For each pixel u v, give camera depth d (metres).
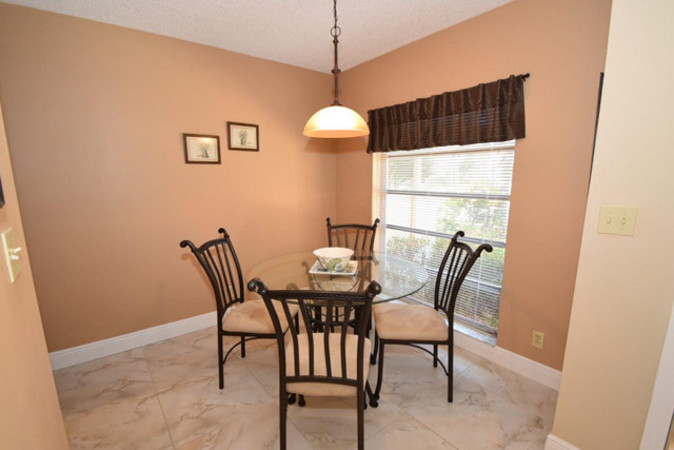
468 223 2.42
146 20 2.17
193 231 2.71
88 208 2.26
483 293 2.40
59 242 2.18
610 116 1.21
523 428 1.70
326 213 3.53
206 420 1.77
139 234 2.47
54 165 2.12
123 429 1.71
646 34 1.11
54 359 2.23
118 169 2.34
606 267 1.28
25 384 0.82
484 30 2.11
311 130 1.82
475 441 1.62
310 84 3.22
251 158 2.94
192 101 2.58
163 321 2.65
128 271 2.46
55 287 2.20
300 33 2.40
